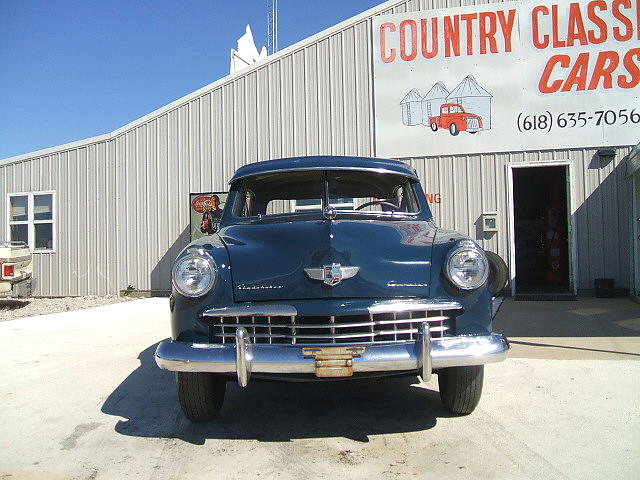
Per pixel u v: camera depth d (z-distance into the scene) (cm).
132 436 330
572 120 923
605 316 694
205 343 295
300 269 300
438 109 969
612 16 912
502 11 946
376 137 993
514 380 416
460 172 959
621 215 898
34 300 1109
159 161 1105
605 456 281
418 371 290
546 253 1164
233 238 336
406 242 319
